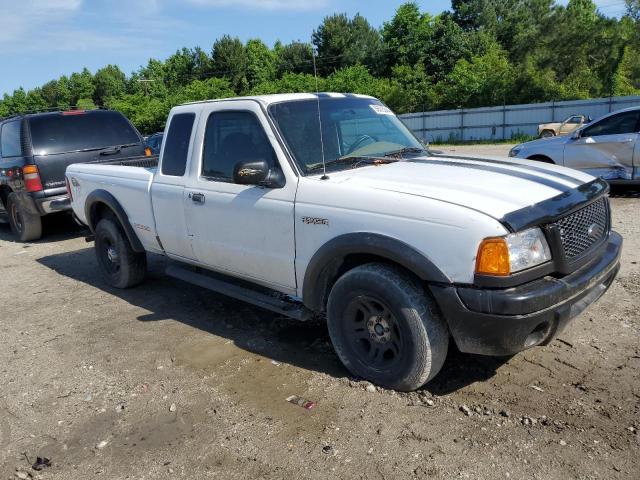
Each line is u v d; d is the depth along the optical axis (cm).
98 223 616
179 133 488
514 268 302
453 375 373
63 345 480
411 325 331
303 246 379
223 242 445
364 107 470
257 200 405
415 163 407
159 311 544
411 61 5203
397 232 328
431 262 315
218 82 5709
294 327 480
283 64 5756
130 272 600
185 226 480
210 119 454
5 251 888
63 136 894
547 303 305
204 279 491
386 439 309
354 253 354
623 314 452
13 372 434
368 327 361
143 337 482
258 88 5006
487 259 299
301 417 338
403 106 4334
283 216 388
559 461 281
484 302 302
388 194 338
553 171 390
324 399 356
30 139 865
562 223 327
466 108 4050
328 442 312
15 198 909
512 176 366
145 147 977
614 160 952
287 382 383
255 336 466
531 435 304
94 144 920
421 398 347
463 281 308
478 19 5759
